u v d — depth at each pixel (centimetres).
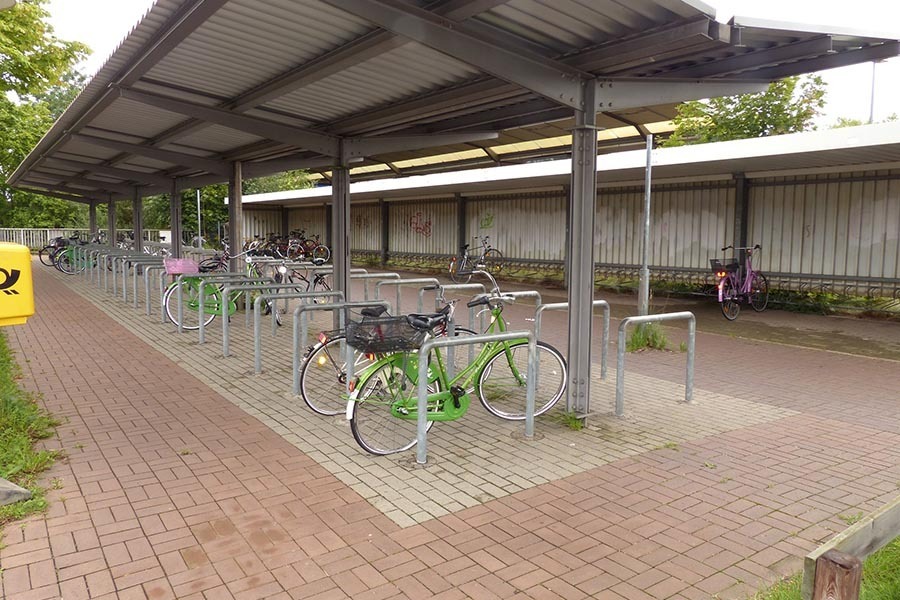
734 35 430
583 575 308
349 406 452
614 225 1561
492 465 442
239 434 495
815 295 1208
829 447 482
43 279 1630
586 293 512
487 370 554
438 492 398
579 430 516
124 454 450
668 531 352
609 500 389
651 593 294
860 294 1163
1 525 345
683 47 436
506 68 450
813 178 1209
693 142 1705
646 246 839
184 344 827
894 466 446
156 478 411
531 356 495
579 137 499
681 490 404
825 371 733
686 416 557
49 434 482
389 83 592
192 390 613
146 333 900
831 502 388
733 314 1126
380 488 402
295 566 313
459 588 296
